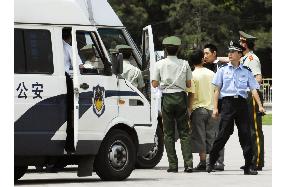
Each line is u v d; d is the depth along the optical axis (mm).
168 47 32906
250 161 31625
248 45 33969
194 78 33969
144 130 30109
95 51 28969
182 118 33062
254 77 32688
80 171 28891
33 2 27750
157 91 36125
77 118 27766
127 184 27562
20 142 27062
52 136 27719
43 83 27531
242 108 31156
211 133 34031
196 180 29234
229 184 27656
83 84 28172
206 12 129000
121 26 34344
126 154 29172
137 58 35781
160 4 135125
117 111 29141
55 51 27828
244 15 134375
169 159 33281
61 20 28109
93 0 34062
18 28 27359
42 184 27703
